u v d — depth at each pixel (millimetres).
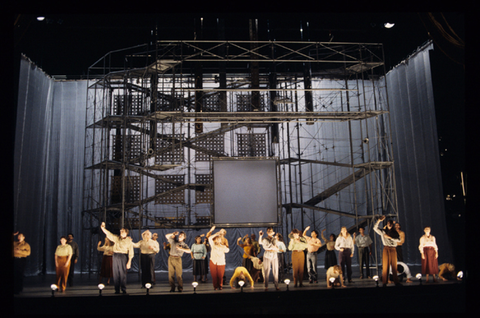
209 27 16578
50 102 18344
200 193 17875
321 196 16344
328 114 14625
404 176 17422
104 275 12023
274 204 14312
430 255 10734
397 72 17750
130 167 15109
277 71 18547
